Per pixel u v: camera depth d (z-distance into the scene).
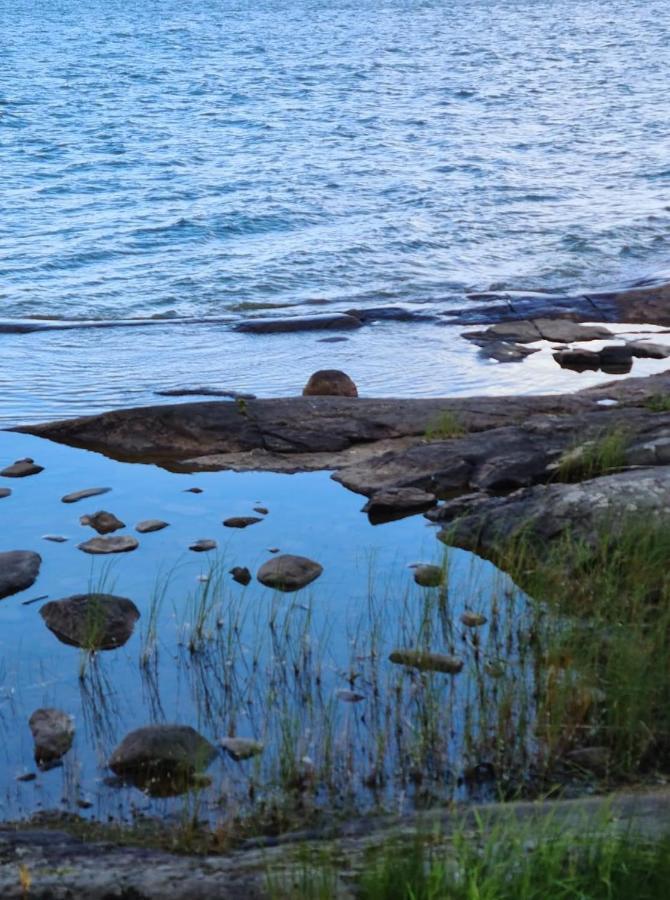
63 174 35.38
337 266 23.59
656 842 4.75
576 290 21.50
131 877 4.82
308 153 38.69
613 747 6.40
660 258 24.27
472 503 9.89
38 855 5.14
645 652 6.80
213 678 7.29
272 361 16.42
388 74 66.56
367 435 11.97
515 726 6.54
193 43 91.44
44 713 6.72
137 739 6.37
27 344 17.42
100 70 68.75
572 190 32.09
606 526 8.71
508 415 12.44
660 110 50.62
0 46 87.31
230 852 5.34
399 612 8.17
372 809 5.85
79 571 8.90
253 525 9.87
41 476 11.16
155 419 12.12
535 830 4.94
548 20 124.62
